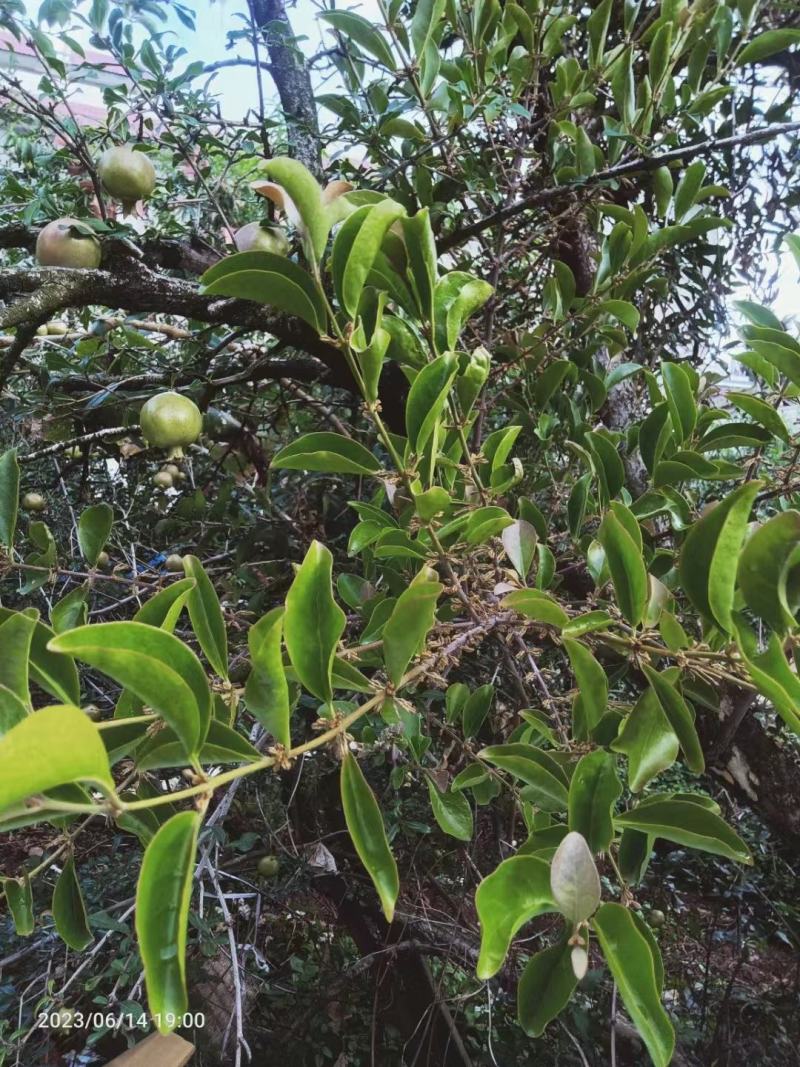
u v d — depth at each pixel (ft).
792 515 1.53
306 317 2.12
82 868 5.94
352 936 7.55
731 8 4.62
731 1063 6.10
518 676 4.39
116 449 6.61
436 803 3.04
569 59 4.41
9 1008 4.84
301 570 1.68
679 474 3.34
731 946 7.02
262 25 4.94
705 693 2.86
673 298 6.43
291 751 1.63
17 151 5.62
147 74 5.21
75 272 3.54
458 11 4.31
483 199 4.88
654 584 2.42
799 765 5.20
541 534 3.42
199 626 2.08
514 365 4.68
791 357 2.80
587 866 1.50
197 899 4.65
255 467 6.77
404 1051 6.20
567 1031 5.11
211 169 5.96
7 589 6.31
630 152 4.86
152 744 1.88
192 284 3.97
